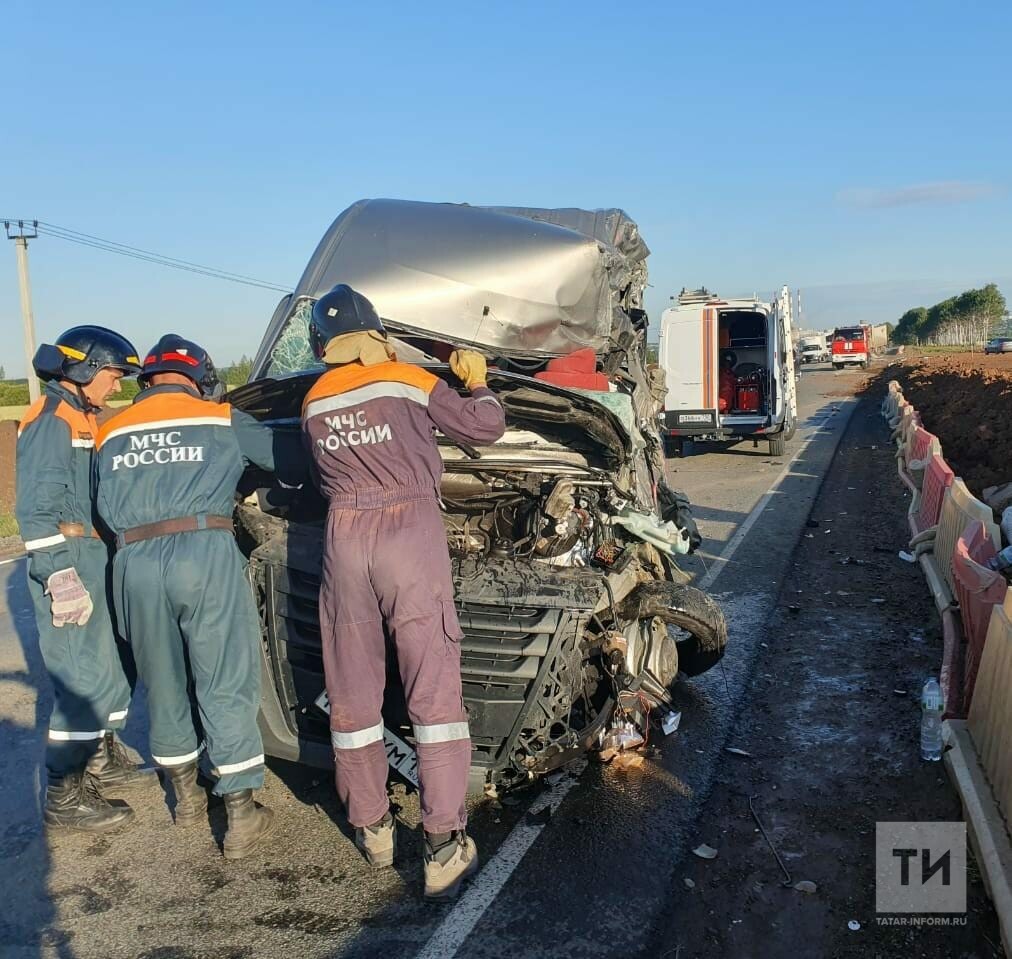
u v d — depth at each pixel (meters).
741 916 3.24
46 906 3.39
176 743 3.81
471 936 3.14
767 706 5.13
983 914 3.21
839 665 5.74
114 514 3.59
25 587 9.06
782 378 17.45
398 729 3.81
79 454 3.86
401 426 3.34
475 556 4.15
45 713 5.43
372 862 3.58
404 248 5.65
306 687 3.90
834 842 3.71
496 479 4.29
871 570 8.14
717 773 4.33
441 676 3.32
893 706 5.05
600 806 4.02
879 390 35.62
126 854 3.75
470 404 3.43
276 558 3.97
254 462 3.91
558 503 4.12
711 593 7.45
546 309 5.65
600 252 5.93
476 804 4.06
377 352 3.49
